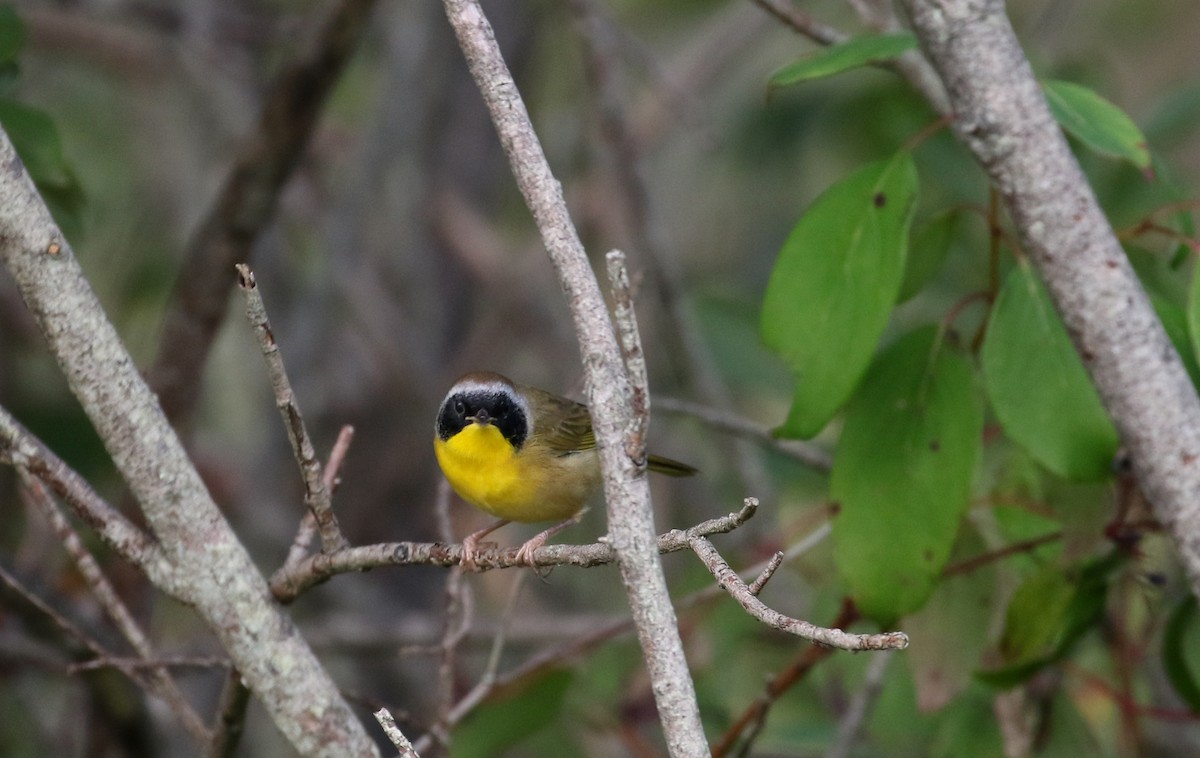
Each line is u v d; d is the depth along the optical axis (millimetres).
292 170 11203
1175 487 6914
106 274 15711
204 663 7867
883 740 10781
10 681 12250
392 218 15469
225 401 15750
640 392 5602
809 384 7855
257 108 15469
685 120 13656
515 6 16125
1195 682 9109
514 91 6191
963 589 9258
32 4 14008
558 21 17016
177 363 11570
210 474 14320
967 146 7273
